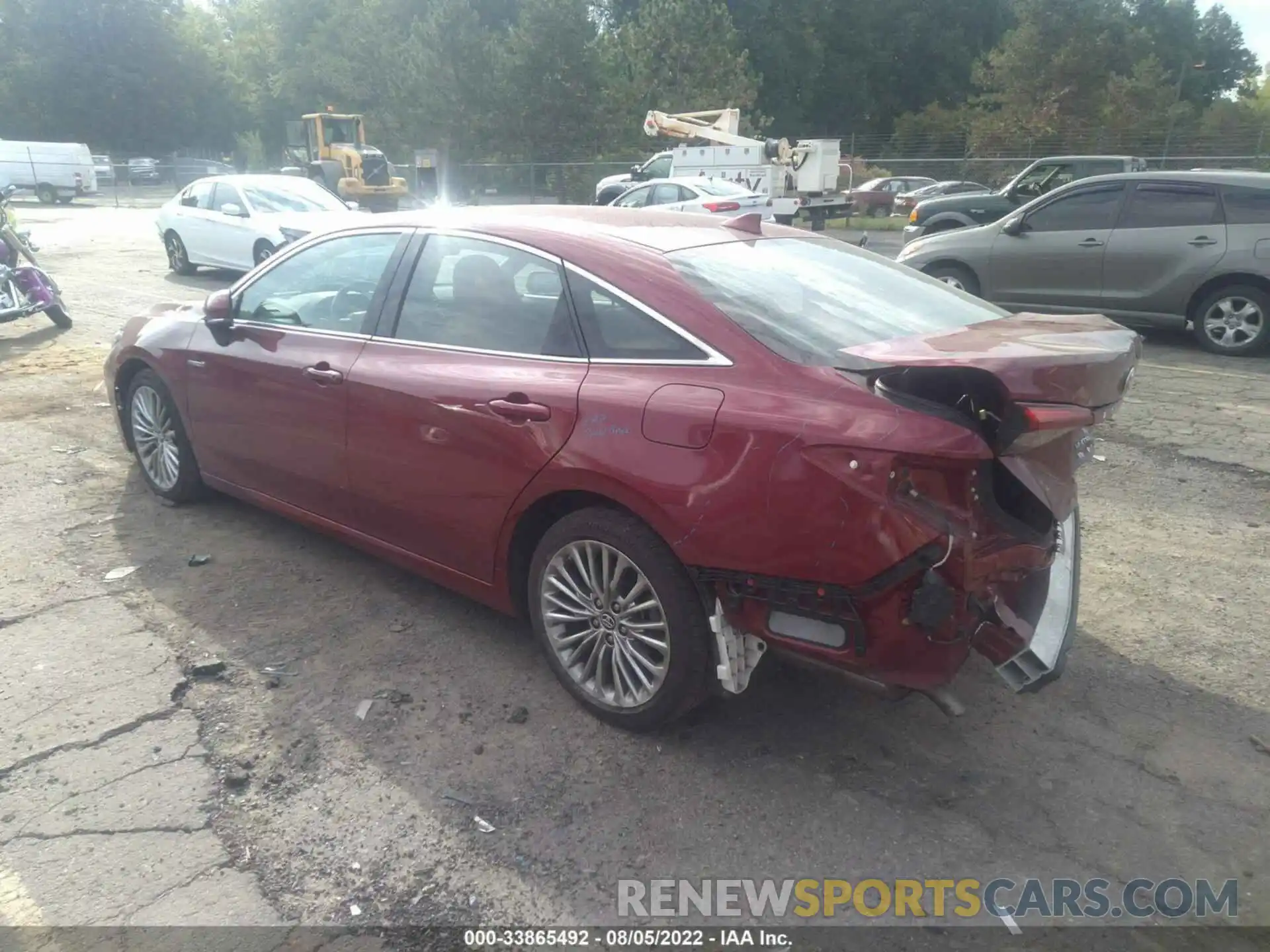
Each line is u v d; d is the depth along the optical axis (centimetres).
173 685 364
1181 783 319
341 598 436
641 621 330
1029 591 326
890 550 269
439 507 378
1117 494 586
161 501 543
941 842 291
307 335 437
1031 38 4144
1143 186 1009
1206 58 7206
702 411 301
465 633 407
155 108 6412
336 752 327
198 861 277
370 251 426
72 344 961
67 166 4041
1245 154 3172
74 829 288
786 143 2744
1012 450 279
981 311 381
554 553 345
